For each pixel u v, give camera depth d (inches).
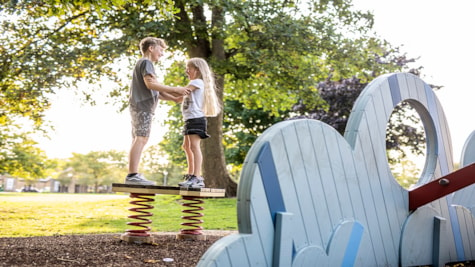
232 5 488.4
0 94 559.5
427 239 179.8
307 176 132.6
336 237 138.7
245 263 113.0
